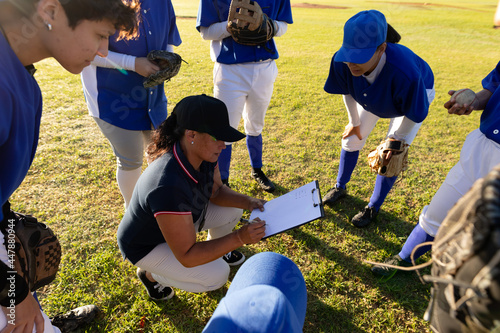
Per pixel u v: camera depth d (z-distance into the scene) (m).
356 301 2.48
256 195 3.56
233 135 1.73
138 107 2.60
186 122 1.69
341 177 3.37
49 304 2.36
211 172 2.05
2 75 1.10
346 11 16.64
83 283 2.52
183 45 9.90
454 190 2.13
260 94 3.26
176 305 2.39
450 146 4.65
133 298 2.44
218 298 2.45
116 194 3.47
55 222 3.07
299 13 16.14
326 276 2.66
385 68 2.39
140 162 2.84
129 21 1.31
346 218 3.26
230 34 3.01
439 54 9.33
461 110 2.12
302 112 5.58
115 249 2.82
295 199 2.13
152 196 1.75
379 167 2.73
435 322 1.27
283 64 8.37
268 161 4.14
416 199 3.54
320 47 10.22
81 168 3.85
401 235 3.08
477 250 0.97
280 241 2.96
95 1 1.16
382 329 2.30
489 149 1.93
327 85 2.88
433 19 12.76
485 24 11.91
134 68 2.40
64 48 1.24
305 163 4.13
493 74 2.12
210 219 2.44
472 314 1.05
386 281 2.61
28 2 1.12
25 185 3.51
